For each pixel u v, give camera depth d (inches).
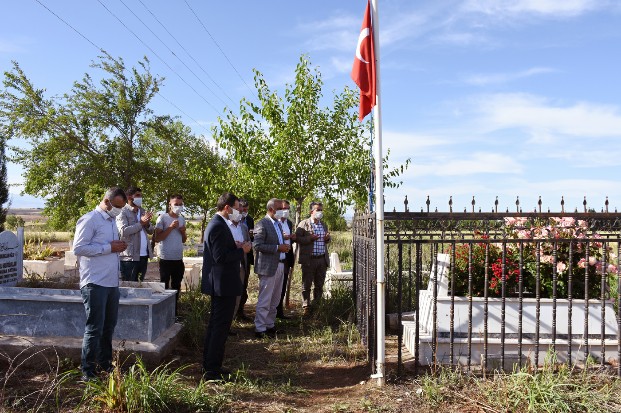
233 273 217.9
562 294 229.3
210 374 216.1
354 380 215.5
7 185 518.0
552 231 221.6
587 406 169.6
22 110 917.2
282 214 305.1
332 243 835.4
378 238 202.8
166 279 316.2
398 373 208.2
